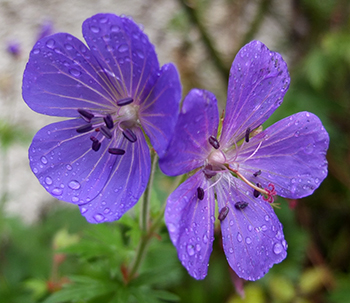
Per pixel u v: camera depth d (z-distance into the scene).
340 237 0.18
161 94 0.07
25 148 0.19
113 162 0.08
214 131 0.07
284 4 0.21
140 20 0.20
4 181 0.17
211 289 0.15
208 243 0.07
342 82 0.19
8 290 0.14
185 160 0.07
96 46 0.07
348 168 0.18
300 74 0.19
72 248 0.10
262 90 0.08
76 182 0.08
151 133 0.07
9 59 0.18
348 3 0.20
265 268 0.08
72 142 0.08
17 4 0.18
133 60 0.07
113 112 0.08
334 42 0.19
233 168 0.08
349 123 0.19
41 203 0.19
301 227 0.18
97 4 0.19
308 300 0.17
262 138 0.08
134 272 0.10
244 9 0.21
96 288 0.10
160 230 0.10
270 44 0.21
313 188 0.08
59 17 0.19
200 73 0.21
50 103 0.08
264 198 0.08
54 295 0.10
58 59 0.07
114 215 0.07
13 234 0.15
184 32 0.20
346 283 0.17
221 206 0.08
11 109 0.18
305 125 0.08
